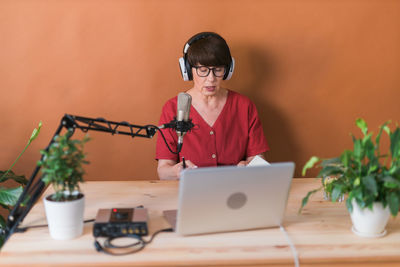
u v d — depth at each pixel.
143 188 2.08
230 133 2.56
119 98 2.80
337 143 2.99
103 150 2.85
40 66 2.72
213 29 2.77
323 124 2.96
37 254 1.42
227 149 2.54
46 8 2.66
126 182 2.17
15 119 2.76
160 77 2.80
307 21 2.82
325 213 1.79
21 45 2.69
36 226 1.63
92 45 2.73
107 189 2.06
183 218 1.51
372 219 1.55
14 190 2.14
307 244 1.52
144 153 2.88
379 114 2.97
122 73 2.78
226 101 2.57
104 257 1.41
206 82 2.36
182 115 1.84
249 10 2.78
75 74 2.75
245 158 2.65
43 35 2.69
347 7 2.82
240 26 2.79
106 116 2.81
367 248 1.50
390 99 2.96
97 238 1.53
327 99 2.93
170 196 1.98
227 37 2.79
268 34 2.81
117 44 2.74
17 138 2.78
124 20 2.72
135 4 2.71
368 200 1.50
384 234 1.60
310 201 1.92
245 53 2.82
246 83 2.87
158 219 1.71
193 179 1.44
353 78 2.91
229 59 2.35
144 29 2.74
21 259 1.39
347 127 2.97
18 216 1.64
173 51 2.78
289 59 2.85
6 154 2.79
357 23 2.85
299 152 2.98
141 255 1.42
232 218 1.56
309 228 1.65
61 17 2.68
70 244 1.49
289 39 2.83
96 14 2.70
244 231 1.61
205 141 2.52
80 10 2.68
